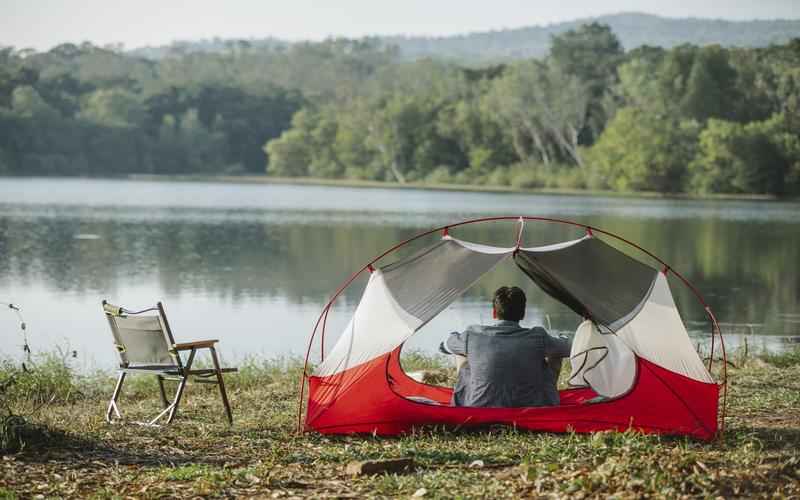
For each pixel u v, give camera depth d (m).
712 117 76.50
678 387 6.14
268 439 6.14
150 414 7.18
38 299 17.88
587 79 90.81
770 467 4.96
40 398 8.23
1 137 100.75
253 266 24.39
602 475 4.64
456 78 101.12
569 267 6.41
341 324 15.05
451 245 6.71
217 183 92.25
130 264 24.44
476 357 6.32
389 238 33.78
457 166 91.94
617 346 6.36
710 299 18.80
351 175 99.56
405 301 6.43
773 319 16.05
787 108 75.56
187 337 13.87
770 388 8.27
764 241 33.06
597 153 75.31
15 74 115.38
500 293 6.45
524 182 80.94
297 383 8.76
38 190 69.00
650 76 81.25
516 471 5.04
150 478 5.06
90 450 5.71
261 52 187.62
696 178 68.38
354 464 5.18
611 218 45.62
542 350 6.32
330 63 176.50
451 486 4.82
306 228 37.84
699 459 5.12
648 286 6.50
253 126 118.25
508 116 83.00
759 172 66.88
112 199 58.16
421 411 6.23
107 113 109.88
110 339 13.51
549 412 6.18
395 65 160.88
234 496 4.75
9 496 4.61
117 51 181.75
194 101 119.88
